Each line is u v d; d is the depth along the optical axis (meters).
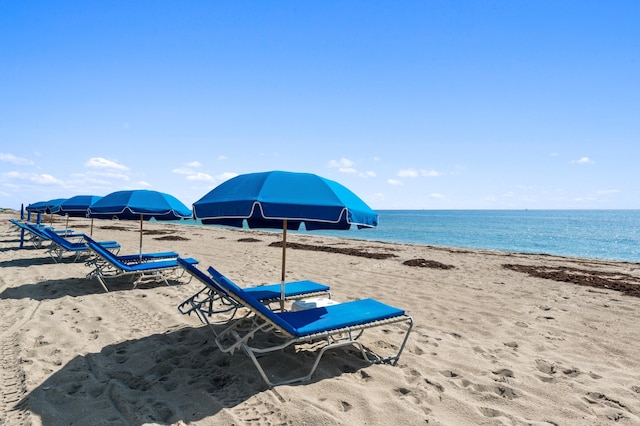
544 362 4.21
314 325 3.56
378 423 2.85
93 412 2.95
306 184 3.70
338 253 13.82
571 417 3.06
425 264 11.41
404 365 3.95
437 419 2.94
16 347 4.21
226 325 5.04
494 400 3.30
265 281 8.20
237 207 3.30
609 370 4.05
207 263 10.59
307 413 2.92
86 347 4.27
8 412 2.95
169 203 7.47
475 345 4.67
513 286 8.56
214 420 2.85
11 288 6.90
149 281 7.71
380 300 6.90
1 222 27.47
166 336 4.63
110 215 7.09
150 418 2.86
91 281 7.57
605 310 6.59
